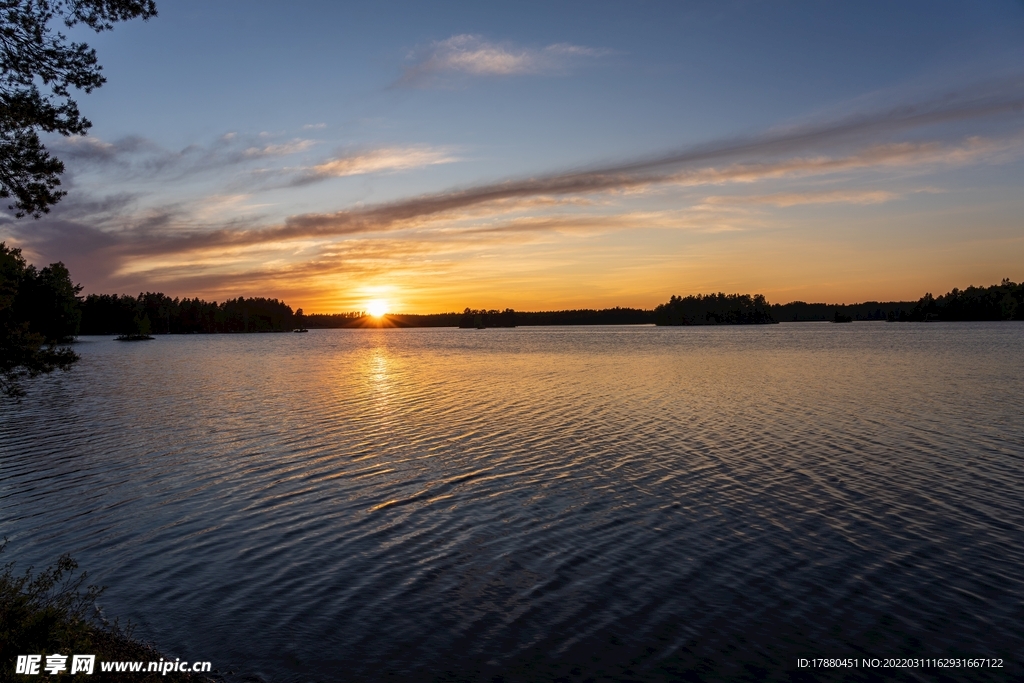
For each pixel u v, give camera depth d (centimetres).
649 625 1187
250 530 1692
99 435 2997
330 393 4753
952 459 2292
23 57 1325
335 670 1061
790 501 1847
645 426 3072
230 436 2955
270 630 1185
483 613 1241
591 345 13325
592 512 1794
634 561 1460
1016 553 1457
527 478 2155
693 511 1781
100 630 1177
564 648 1118
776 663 1067
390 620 1218
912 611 1220
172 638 1155
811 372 5806
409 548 1559
